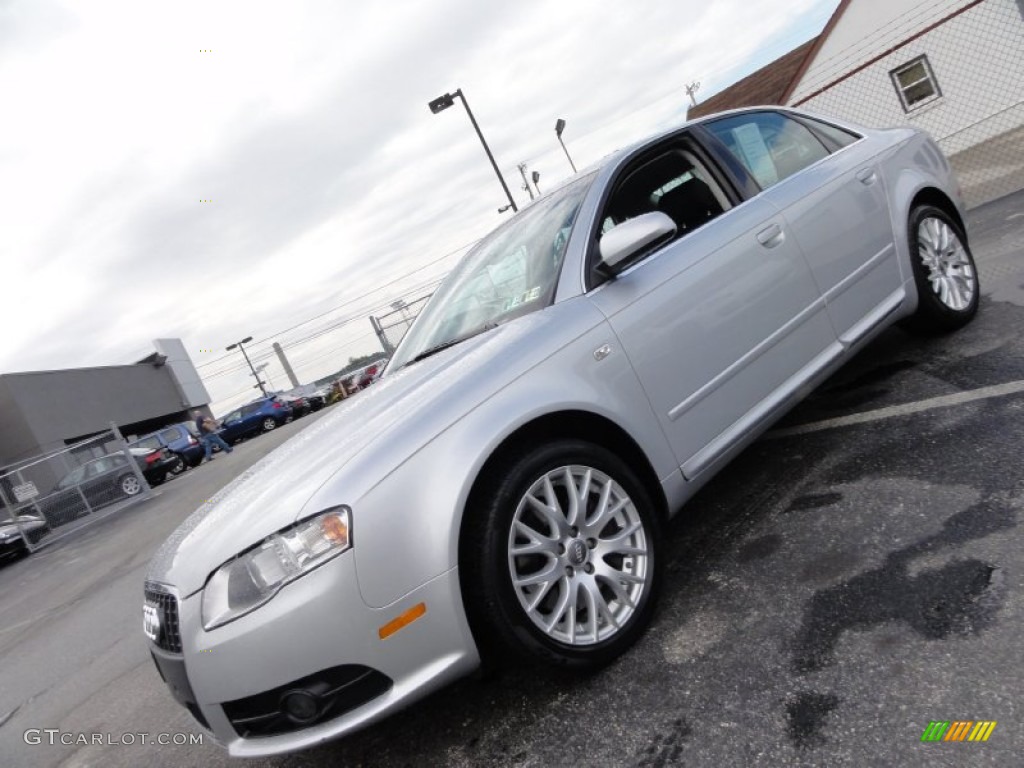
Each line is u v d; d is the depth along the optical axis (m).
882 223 3.55
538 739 2.11
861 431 3.30
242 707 2.01
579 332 2.45
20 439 27.53
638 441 2.46
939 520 2.38
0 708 4.60
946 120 17.70
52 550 14.79
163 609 2.17
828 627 2.09
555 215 3.03
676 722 1.96
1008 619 1.84
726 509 3.11
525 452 2.21
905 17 17.56
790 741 1.74
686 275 2.74
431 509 2.03
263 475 2.46
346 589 1.93
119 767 3.02
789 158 3.46
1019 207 7.03
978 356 3.56
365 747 2.42
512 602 2.09
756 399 2.85
